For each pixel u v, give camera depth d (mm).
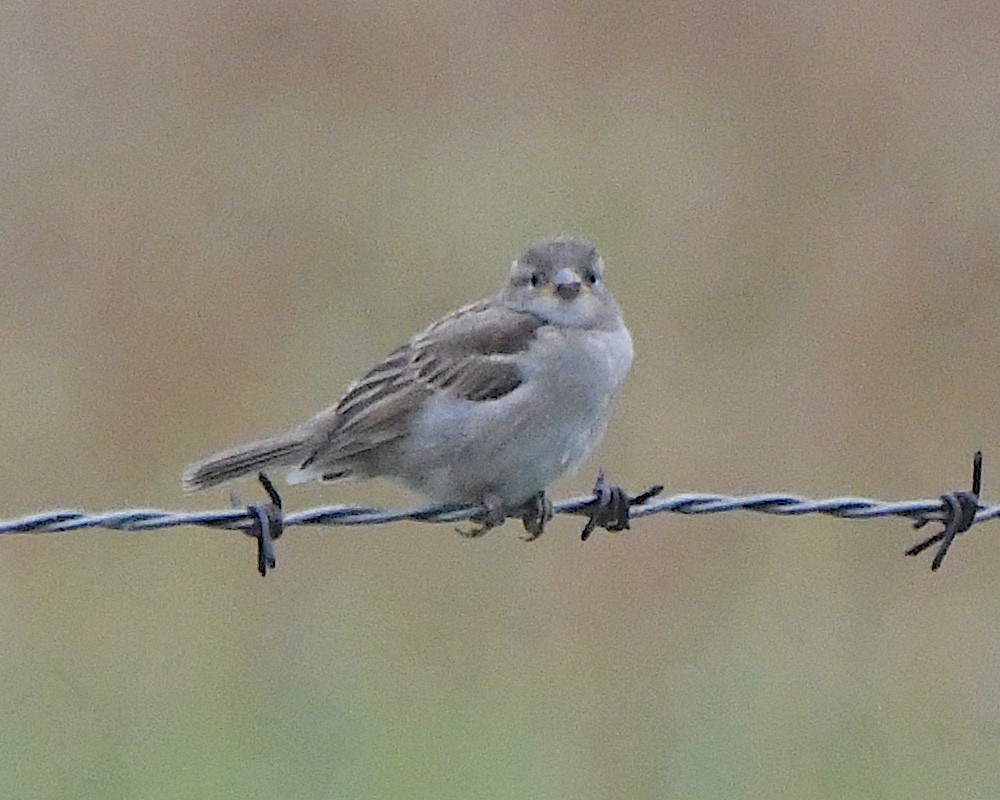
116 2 20297
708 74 19719
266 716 11875
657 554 12695
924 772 11719
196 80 19812
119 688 12094
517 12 20906
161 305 15594
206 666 12234
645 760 11727
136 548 13398
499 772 11586
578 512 9250
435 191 18641
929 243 16125
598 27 20641
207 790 11367
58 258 16250
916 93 18391
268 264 16656
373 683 12117
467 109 20172
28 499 13758
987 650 12523
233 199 18016
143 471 13984
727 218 17156
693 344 15219
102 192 17594
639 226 17375
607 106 19750
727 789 11617
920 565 13047
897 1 19234
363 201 18328
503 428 9672
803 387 14516
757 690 12117
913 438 14148
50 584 12984
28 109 19047
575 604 12477
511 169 18891
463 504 9953
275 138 19328
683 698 12070
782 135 18297
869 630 12602
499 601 12633
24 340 15156
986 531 13141
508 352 9711
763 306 15672
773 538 13125
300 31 20406
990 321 15266
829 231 16562
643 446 13828
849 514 9016
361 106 20078
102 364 14781
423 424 9727
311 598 12797
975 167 17312
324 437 9875
